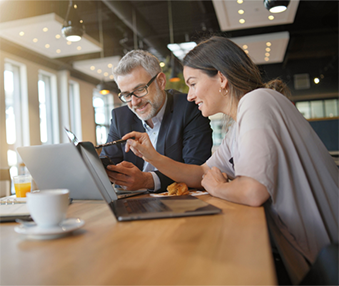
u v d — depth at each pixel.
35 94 7.93
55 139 8.94
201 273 0.40
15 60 7.34
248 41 7.04
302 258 0.83
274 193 0.86
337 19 7.25
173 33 8.20
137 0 6.29
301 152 0.93
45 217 0.60
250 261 0.44
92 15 6.92
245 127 0.93
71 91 10.05
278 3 4.32
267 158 0.85
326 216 0.90
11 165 7.18
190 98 1.27
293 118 0.96
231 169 1.32
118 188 1.41
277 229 0.88
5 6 5.29
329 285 0.50
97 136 11.66
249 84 1.18
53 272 0.42
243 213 0.76
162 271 0.41
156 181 1.31
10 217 0.79
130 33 8.12
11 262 0.47
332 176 0.95
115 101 12.48
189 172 1.28
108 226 0.68
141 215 0.73
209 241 0.54
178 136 1.71
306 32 8.02
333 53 9.36
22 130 7.57
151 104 1.66
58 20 5.17
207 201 0.97
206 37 1.34
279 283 0.85
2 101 6.89
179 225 0.66
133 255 0.48
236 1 5.16
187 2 6.50
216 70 1.18
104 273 0.41
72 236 0.61
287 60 10.16
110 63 8.15
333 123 8.02
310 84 10.27
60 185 1.04
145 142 1.20
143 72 1.61
